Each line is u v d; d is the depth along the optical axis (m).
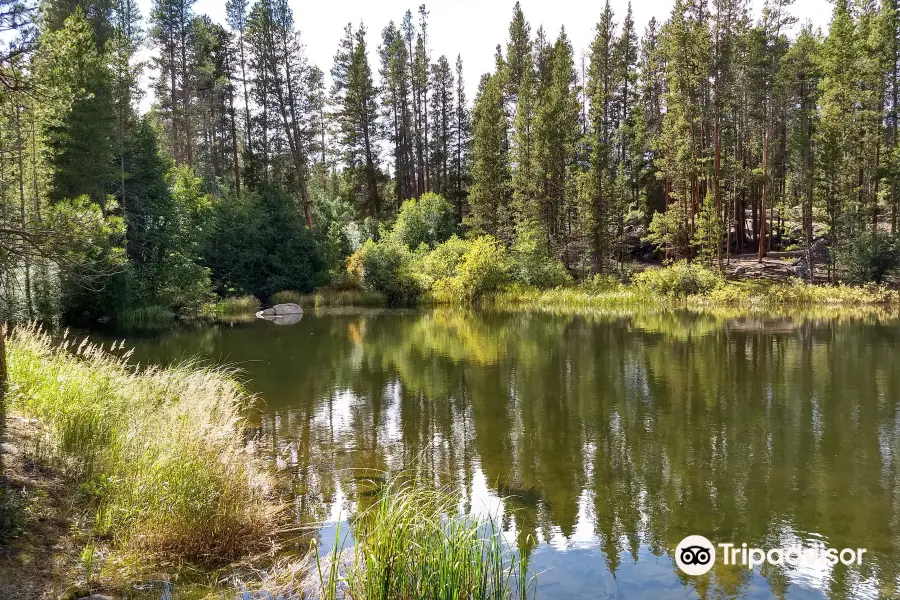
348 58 45.47
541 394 10.40
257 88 40.75
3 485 4.59
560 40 37.69
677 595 3.97
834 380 11.12
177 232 26.73
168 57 39.56
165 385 7.94
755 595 4.03
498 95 41.41
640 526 5.14
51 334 18.41
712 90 35.44
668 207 34.16
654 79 43.06
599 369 12.58
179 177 33.47
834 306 25.02
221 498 4.64
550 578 4.18
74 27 21.22
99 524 4.42
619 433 8.03
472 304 31.12
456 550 3.49
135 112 28.64
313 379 11.80
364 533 4.43
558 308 28.09
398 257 34.66
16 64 6.62
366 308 30.56
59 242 6.80
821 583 4.21
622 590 4.03
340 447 7.42
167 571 4.03
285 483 6.12
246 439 7.59
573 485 6.13
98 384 6.88
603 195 33.81
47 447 5.44
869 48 30.52
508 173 41.16
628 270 34.81
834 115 29.48
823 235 33.56
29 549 3.94
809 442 7.56
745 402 9.65
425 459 6.97
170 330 20.81
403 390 10.79
